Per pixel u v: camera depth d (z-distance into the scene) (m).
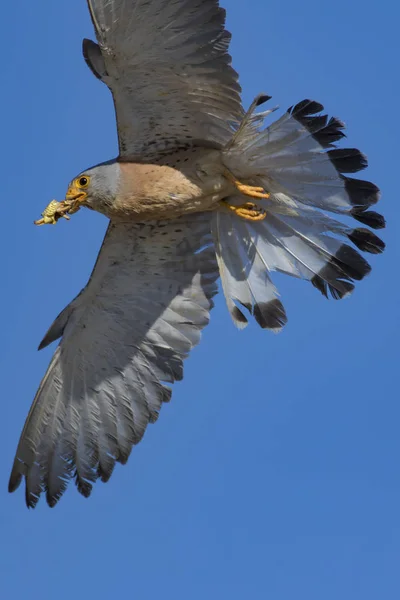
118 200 13.12
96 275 14.15
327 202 12.72
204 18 12.20
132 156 13.09
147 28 12.18
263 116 12.16
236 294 13.66
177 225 13.88
